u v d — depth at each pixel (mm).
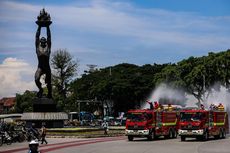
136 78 122125
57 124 63406
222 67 95562
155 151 32594
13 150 34969
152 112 46938
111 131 65312
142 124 46031
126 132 46688
